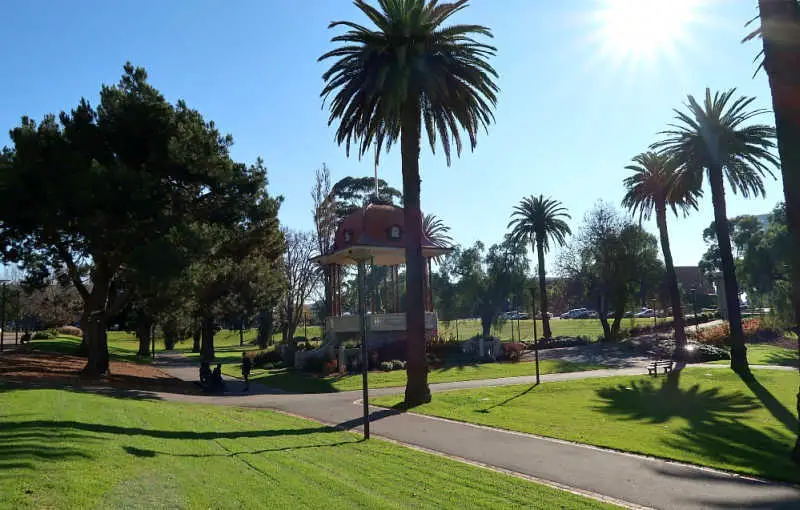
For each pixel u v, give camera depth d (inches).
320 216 2098.9
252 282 1723.7
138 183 956.6
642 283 2317.9
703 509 346.6
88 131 1046.4
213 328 2231.8
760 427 641.6
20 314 2711.6
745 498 369.1
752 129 1327.5
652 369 1279.5
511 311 3127.5
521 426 666.2
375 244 1444.4
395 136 997.2
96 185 916.0
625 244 2149.4
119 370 1320.1
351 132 973.8
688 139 1381.6
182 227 1015.6
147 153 1082.7
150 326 2032.5
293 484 350.3
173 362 1975.9
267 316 2598.4
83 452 343.6
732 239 3316.9
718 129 1327.5
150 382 1171.9
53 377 1006.4
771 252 2016.5
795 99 522.0
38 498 245.0
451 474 425.7
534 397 931.3
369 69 892.0
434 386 1120.8
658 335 1941.4
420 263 919.7
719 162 1321.4
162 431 511.8
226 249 1550.2
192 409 750.5
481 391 1011.3
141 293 1122.0
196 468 366.3
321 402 914.1
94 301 1135.6
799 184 519.2
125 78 1111.0
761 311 2213.3
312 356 1480.1
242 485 332.8
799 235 518.6
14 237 1026.7
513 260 2247.8
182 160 1050.7
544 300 2240.4
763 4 538.6
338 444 551.5
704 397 895.7
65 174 949.2
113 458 347.3
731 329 1251.8
